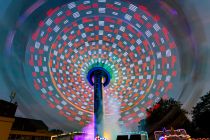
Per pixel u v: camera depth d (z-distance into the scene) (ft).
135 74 49.32
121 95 48.73
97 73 48.06
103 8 46.98
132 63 49.96
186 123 82.94
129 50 50.37
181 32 44.55
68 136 42.19
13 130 77.20
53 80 43.42
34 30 42.22
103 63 49.93
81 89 47.34
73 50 48.44
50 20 43.62
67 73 46.78
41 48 43.27
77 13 46.32
